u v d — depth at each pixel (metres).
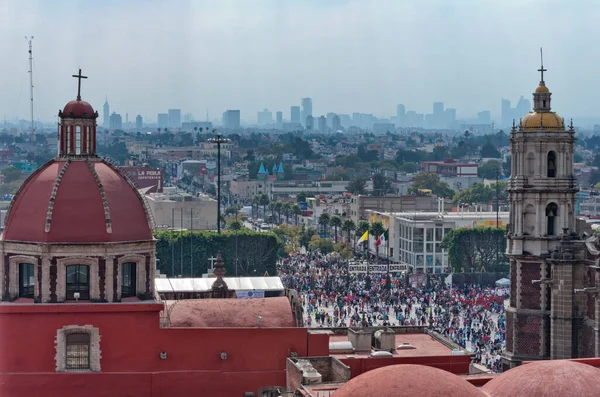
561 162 149.62
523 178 149.62
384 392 61.69
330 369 98.00
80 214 97.12
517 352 149.88
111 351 97.38
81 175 98.69
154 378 97.94
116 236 97.31
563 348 143.62
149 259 99.44
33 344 96.38
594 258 140.88
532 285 149.12
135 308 97.62
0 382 96.12
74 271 97.44
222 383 99.06
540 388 67.62
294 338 100.38
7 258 97.69
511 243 150.62
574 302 143.50
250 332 99.81
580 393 66.94
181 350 98.62
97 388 96.94
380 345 105.75
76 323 96.69
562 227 149.12
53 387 96.38
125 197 99.56
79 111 100.25
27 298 97.75
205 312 101.38
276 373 99.62
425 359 100.81
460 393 61.44
